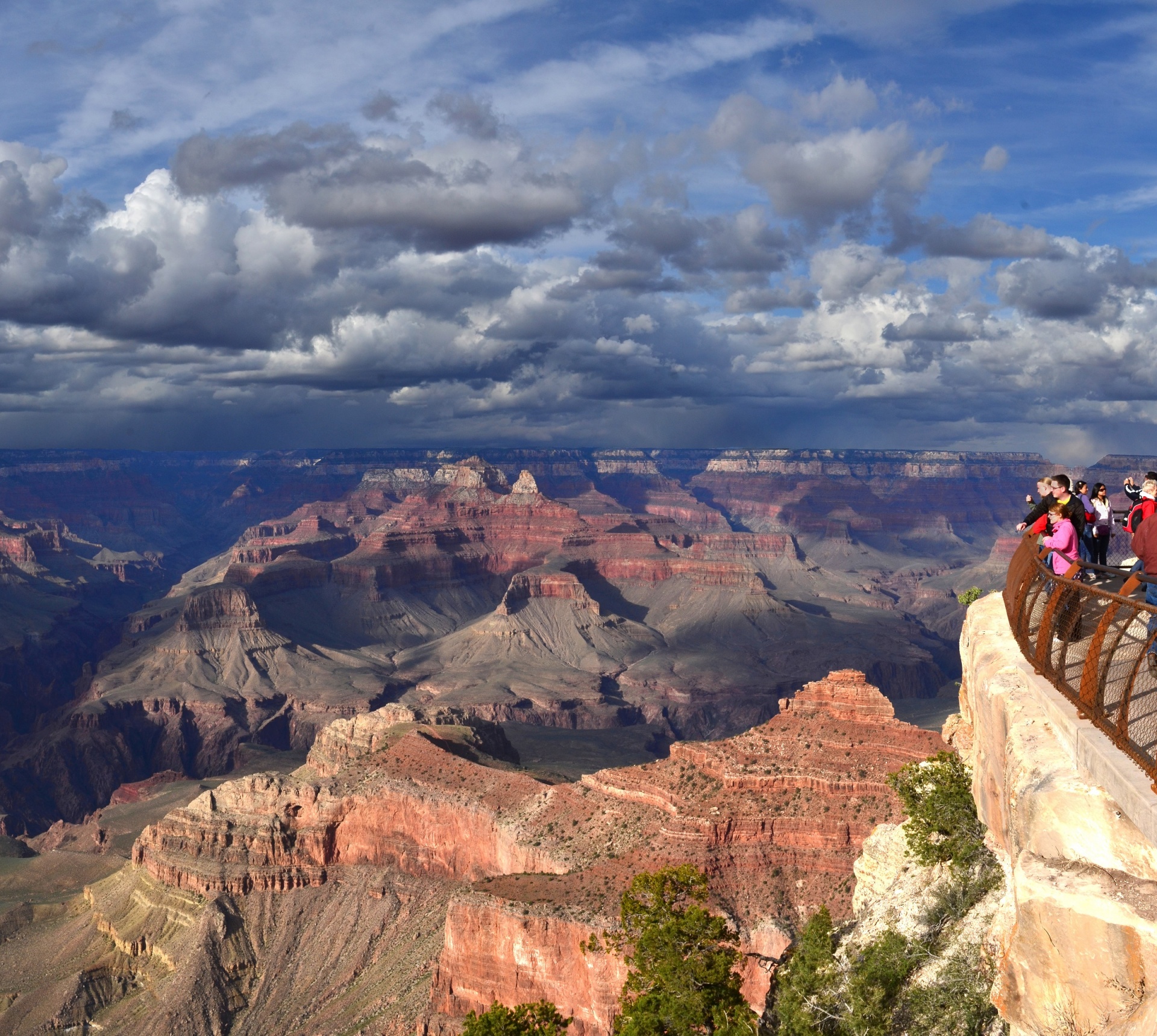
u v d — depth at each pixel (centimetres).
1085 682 1567
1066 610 1823
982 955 2412
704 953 4400
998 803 2117
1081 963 1389
